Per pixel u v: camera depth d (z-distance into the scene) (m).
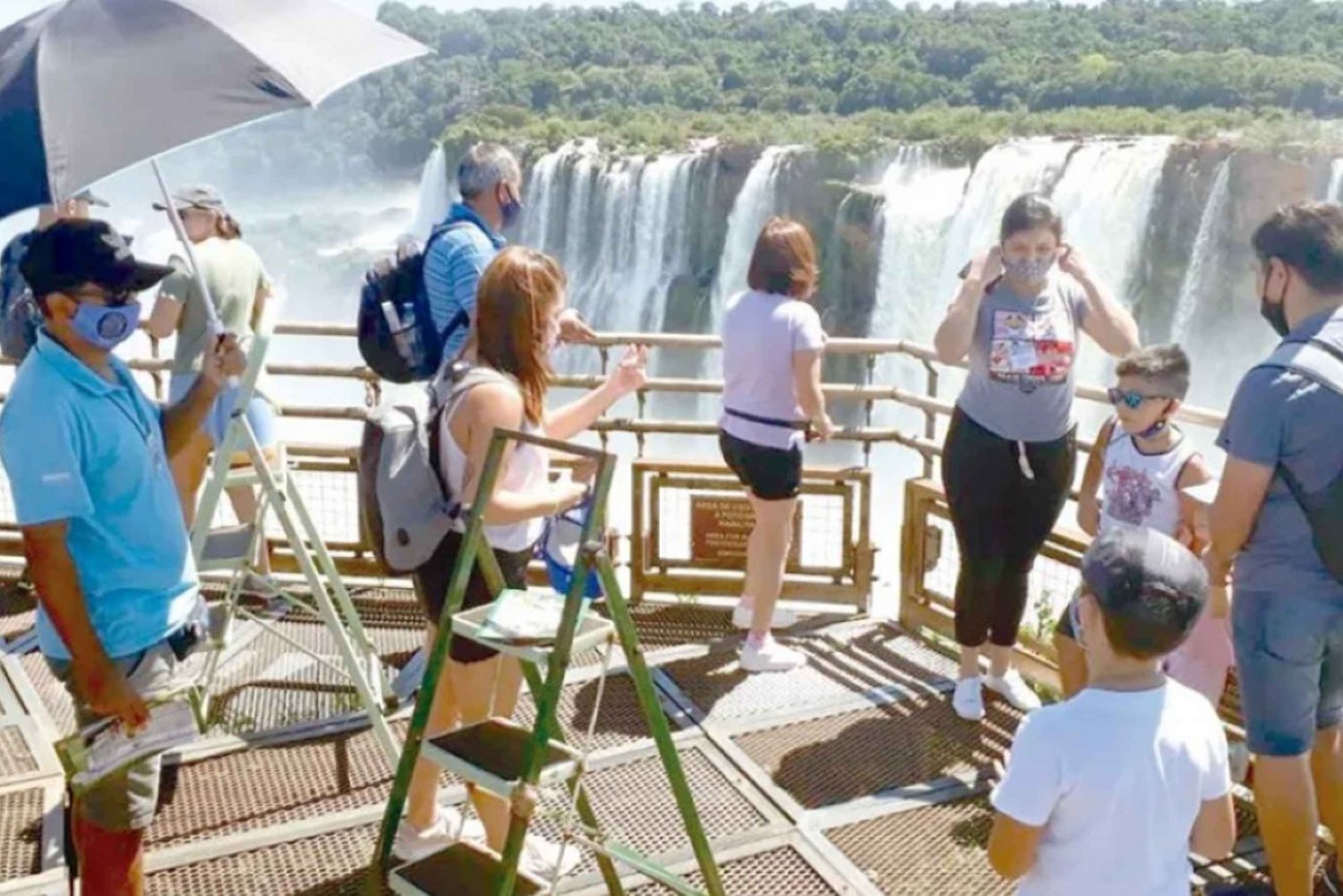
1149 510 3.33
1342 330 2.68
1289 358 2.67
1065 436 3.84
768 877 3.30
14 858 3.30
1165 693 2.18
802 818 3.56
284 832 3.46
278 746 3.95
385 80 70.88
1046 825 2.18
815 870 3.32
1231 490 2.73
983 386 3.79
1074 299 3.78
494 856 2.63
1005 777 2.19
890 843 3.44
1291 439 2.65
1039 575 4.70
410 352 3.62
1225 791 2.21
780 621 4.91
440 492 2.90
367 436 2.94
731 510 4.98
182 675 2.70
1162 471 3.31
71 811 2.92
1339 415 2.60
